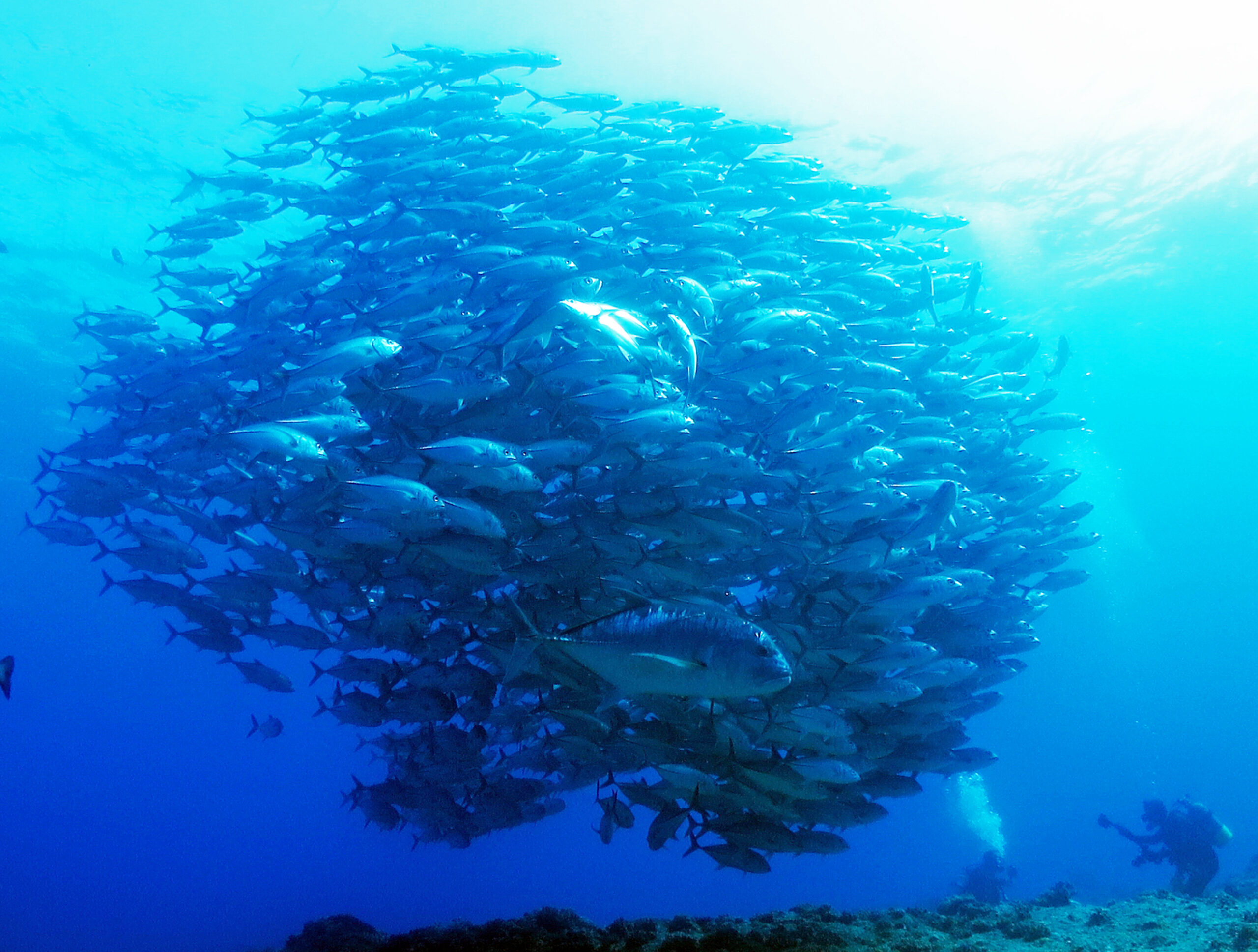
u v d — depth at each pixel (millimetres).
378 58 18406
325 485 9672
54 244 24703
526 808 10680
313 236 12891
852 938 9250
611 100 14008
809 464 9633
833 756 8516
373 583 9805
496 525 7988
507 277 9867
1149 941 9273
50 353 31906
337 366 8461
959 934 9953
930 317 17594
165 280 26156
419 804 10375
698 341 10188
